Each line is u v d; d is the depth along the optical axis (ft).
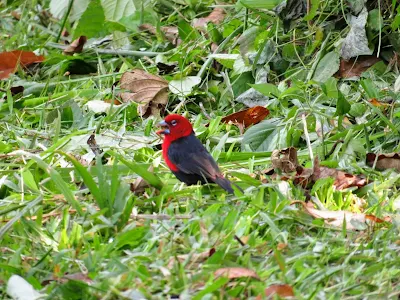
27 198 29.78
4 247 26.30
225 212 28.76
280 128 35.81
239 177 31.42
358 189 31.73
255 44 41.47
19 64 44.57
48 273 24.44
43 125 38.81
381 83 38.96
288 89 37.06
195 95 40.81
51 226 27.73
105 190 27.99
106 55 46.42
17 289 23.12
